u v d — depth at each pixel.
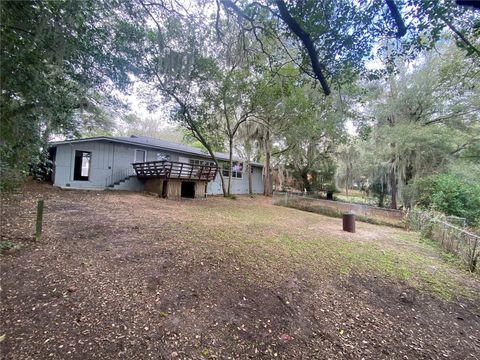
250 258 4.03
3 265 2.96
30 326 1.97
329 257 4.46
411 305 2.93
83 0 3.53
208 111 12.47
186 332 2.09
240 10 4.01
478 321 2.65
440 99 10.26
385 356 1.97
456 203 8.12
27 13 2.94
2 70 3.00
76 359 1.69
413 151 10.42
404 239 6.61
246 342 2.04
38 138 5.30
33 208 5.95
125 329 2.05
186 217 7.12
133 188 12.62
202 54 6.58
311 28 3.25
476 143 10.08
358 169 13.16
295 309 2.61
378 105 11.53
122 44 6.34
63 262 3.23
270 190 19.42
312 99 10.62
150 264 3.43
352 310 2.70
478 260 4.30
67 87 5.35
